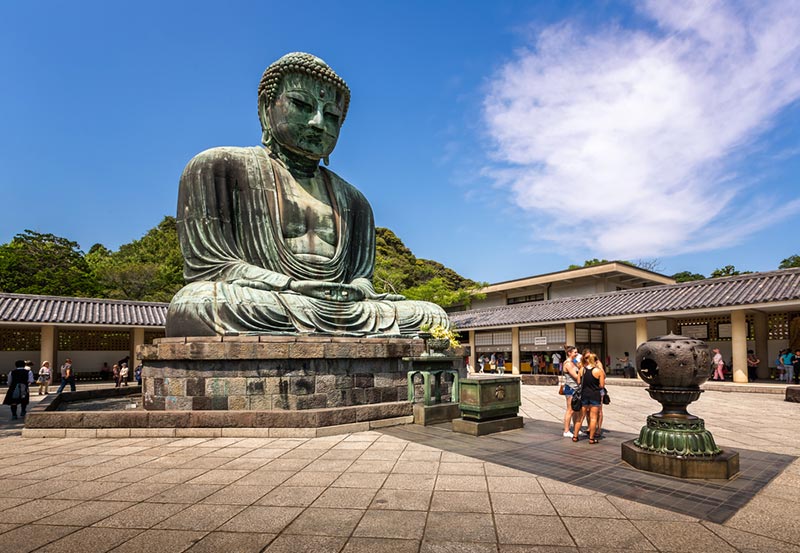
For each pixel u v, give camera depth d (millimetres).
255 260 11742
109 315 25953
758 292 19438
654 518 4660
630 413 12367
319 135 12562
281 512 4844
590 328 28172
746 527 4449
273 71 12484
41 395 21391
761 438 8883
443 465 6648
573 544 4078
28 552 3969
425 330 10828
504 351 31016
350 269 13789
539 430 9422
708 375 6461
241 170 12008
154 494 5453
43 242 38688
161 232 49875
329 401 9906
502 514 4758
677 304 21453
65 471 6480
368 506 4996
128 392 15148
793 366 20484
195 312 10031
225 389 9352
